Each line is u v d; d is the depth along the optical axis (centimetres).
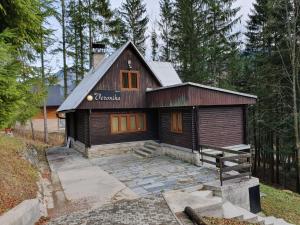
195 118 1335
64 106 2005
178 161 1409
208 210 783
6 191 725
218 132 1420
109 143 1675
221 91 1352
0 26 741
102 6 2811
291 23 1816
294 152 2042
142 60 1738
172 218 687
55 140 2786
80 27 2750
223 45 2894
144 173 1185
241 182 972
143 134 1797
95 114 1633
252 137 2712
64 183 1076
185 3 2859
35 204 701
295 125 1767
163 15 3478
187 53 2919
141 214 720
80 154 1741
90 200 866
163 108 1620
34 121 3152
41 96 1418
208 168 1222
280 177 2416
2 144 1210
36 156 1562
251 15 2830
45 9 821
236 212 826
